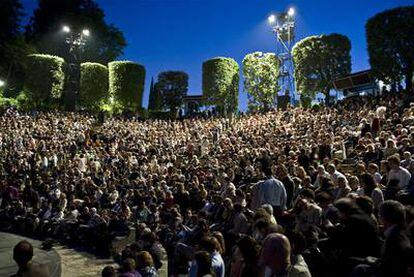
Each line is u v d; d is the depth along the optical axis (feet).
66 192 60.49
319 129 70.38
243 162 54.34
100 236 44.06
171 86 171.53
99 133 110.52
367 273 12.00
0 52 168.86
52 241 37.24
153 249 31.22
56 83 160.04
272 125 94.68
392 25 99.09
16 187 66.90
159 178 59.26
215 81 155.22
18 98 162.91
